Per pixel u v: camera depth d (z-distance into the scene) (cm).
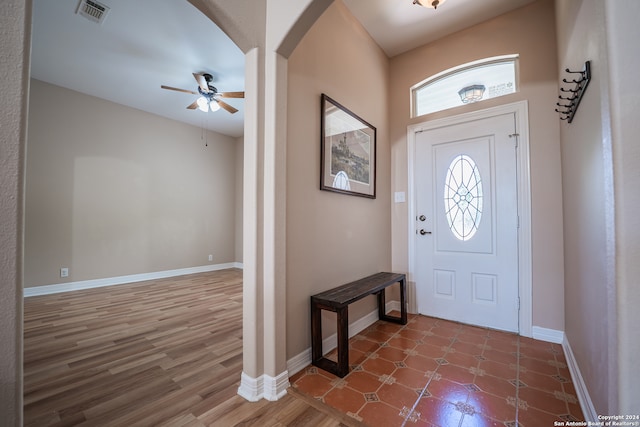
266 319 168
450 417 147
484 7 260
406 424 142
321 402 160
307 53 211
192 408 155
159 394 168
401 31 291
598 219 125
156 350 226
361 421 144
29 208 384
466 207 282
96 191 442
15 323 77
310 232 210
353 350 225
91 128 438
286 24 164
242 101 460
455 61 293
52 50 321
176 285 457
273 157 170
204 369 197
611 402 88
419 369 195
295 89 199
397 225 327
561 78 216
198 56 334
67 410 153
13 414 76
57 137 406
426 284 305
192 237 566
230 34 165
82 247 428
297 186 199
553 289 238
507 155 262
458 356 213
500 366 198
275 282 168
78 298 377
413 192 315
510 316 257
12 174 77
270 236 169
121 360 209
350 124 257
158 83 400
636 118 79
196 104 381
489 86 280
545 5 249
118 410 153
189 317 304
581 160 158
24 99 80
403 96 327
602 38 90
